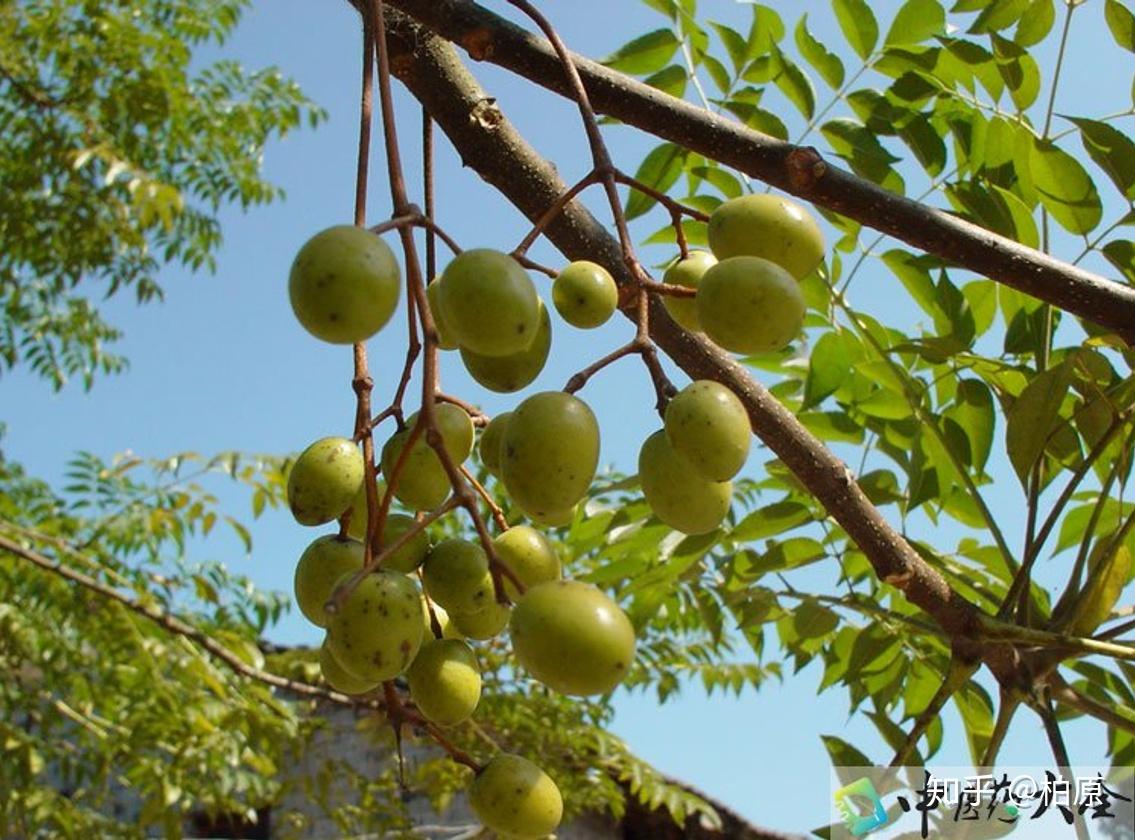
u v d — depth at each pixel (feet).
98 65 5.04
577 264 1.03
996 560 1.62
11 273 5.27
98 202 5.06
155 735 3.53
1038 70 1.45
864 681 1.75
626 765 4.37
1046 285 1.11
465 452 1.05
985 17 1.45
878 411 1.65
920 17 1.53
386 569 0.92
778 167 1.13
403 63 1.26
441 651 0.97
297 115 5.53
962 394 1.53
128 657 3.54
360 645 0.89
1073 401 1.48
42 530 3.52
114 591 3.01
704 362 1.26
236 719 3.49
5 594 3.68
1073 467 1.47
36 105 5.00
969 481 1.48
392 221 0.92
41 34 4.92
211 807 3.91
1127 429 1.45
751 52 1.60
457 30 1.18
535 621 0.84
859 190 1.12
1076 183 1.41
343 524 1.03
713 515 1.02
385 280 0.88
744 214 1.03
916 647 1.71
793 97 1.57
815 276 1.59
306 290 0.87
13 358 5.39
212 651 3.00
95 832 3.71
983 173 1.49
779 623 1.92
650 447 1.03
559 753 4.25
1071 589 1.35
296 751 3.70
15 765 3.60
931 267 1.49
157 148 5.29
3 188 5.00
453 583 0.99
